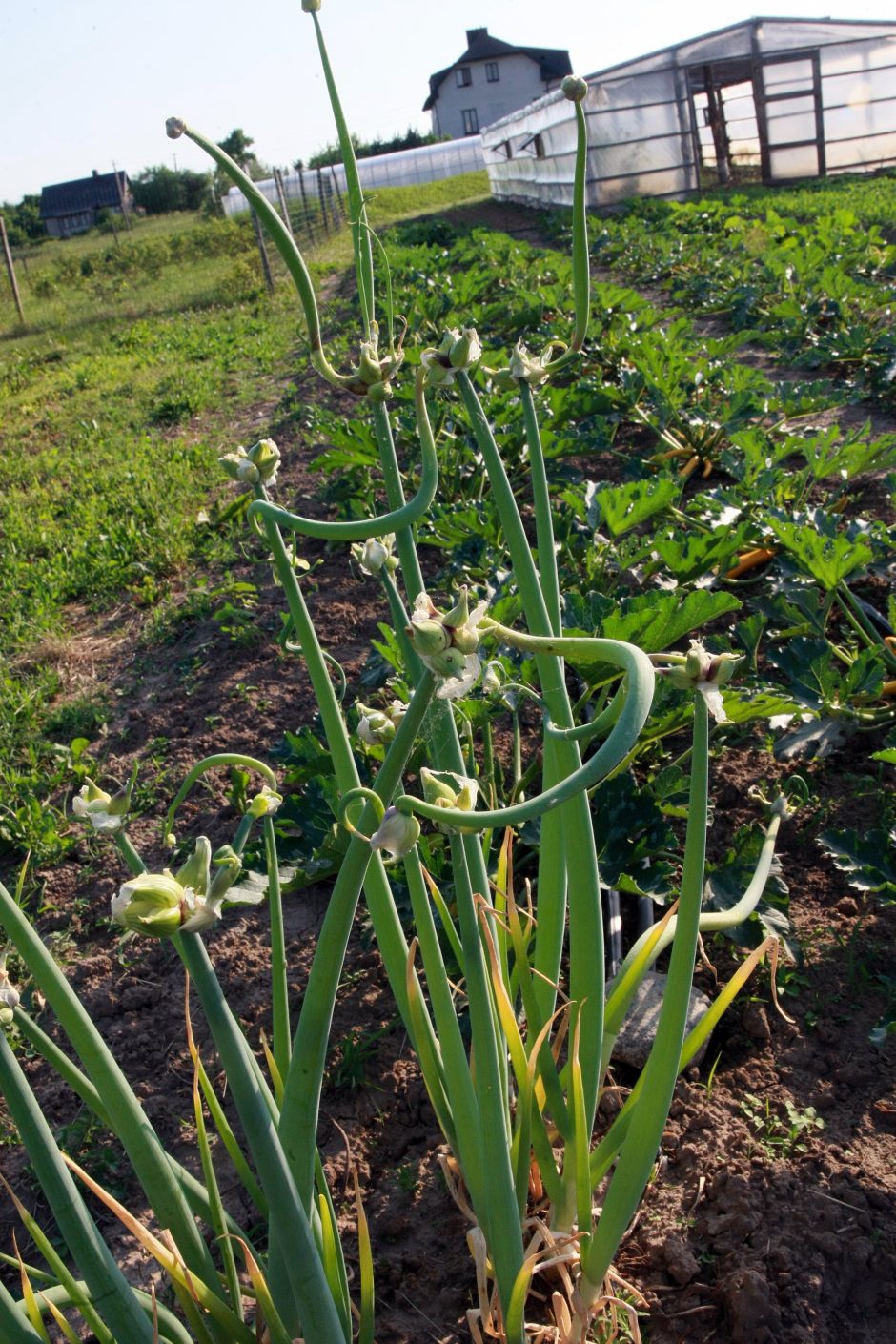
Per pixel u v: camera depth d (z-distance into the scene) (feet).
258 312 66.39
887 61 86.79
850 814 11.84
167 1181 4.77
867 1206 7.48
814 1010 9.30
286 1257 4.32
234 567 22.80
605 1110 8.58
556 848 6.47
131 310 81.30
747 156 105.91
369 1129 8.83
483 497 21.17
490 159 128.26
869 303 33.71
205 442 34.32
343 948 4.22
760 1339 6.64
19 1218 8.91
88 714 17.20
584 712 13.66
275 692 17.01
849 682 12.24
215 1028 3.88
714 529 15.65
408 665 6.38
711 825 12.04
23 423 45.24
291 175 120.88
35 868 13.70
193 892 3.64
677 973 5.15
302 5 5.53
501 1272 5.40
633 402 24.04
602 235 67.05
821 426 25.21
